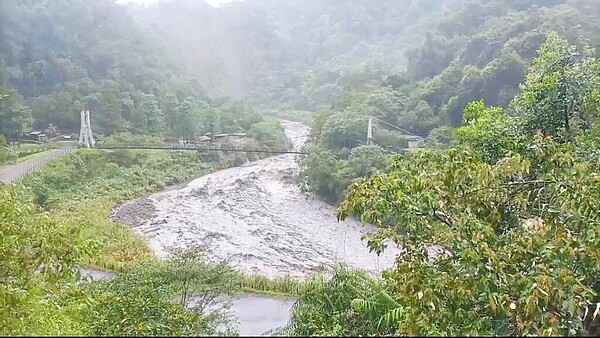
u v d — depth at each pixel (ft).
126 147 129.90
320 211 98.22
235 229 84.12
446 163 19.31
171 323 17.57
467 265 16.33
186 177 134.92
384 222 20.40
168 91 207.92
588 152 25.62
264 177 131.34
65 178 106.11
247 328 31.76
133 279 25.99
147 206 100.32
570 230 18.54
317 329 20.48
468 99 113.91
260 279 45.80
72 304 20.61
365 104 131.85
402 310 19.45
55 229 21.08
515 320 16.94
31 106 159.02
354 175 97.71
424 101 126.41
